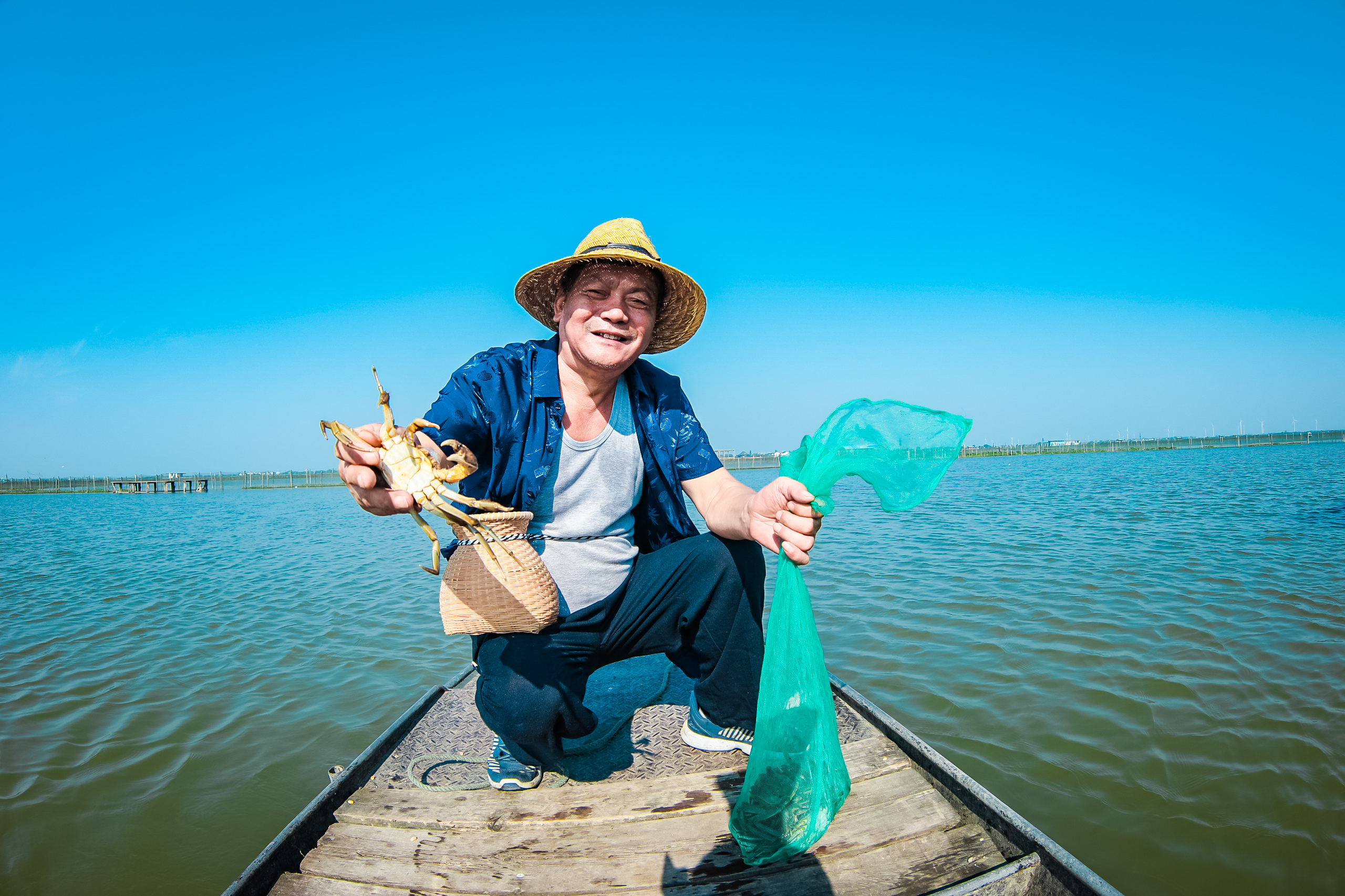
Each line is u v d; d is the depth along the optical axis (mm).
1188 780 3602
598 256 1988
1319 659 5035
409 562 11922
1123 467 41438
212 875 3250
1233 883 2904
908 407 1824
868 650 5738
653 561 2291
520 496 2176
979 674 5082
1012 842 1831
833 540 12344
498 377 2133
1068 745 4027
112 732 4711
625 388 2324
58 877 3230
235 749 4457
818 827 1816
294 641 6801
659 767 2361
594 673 3445
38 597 9234
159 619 7840
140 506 34812
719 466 2350
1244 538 10633
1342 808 3297
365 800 2197
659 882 1809
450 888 1813
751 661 2287
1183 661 5121
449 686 3301
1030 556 9672
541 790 2227
